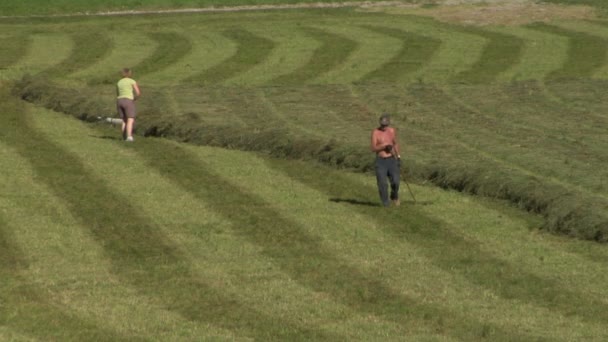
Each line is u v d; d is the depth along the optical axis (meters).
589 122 98.50
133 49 145.62
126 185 75.06
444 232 65.06
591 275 57.53
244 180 77.31
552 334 48.84
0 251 60.50
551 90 115.62
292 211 69.25
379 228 65.81
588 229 64.19
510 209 70.56
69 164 81.12
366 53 140.12
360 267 58.50
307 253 60.94
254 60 136.00
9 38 157.50
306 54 139.75
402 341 47.69
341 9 189.62
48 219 66.50
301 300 53.38
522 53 139.75
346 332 48.88
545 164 80.19
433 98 111.69
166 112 102.38
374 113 103.31
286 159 84.88
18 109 105.81
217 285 55.56
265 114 102.31
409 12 181.00
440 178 76.94
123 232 64.31
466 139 90.56
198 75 126.19
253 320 50.50
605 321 50.84
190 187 74.88
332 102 109.25
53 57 138.75
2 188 73.50
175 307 52.34
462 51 141.50
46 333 48.62
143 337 48.19
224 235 64.06
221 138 90.12
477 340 47.97
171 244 62.22
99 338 48.03
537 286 55.66
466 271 57.97
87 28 171.38
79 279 56.41
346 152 82.50
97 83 120.94
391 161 70.56
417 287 55.31
